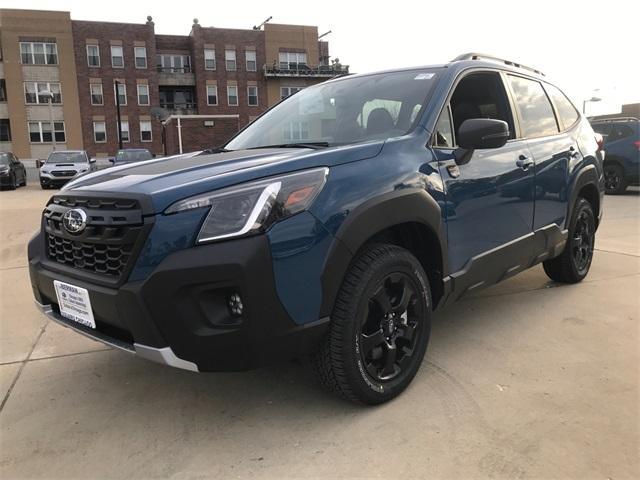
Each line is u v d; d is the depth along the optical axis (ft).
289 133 11.42
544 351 11.02
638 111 118.62
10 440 8.33
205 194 7.30
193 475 7.32
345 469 7.35
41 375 10.64
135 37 143.02
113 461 7.71
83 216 7.86
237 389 9.72
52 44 136.56
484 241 10.74
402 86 10.96
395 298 8.96
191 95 156.56
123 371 10.70
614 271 17.16
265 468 7.43
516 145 12.03
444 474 7.19
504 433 8.09
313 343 7.82
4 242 26.04
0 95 136.98
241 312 7.20
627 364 10.36
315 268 7.57
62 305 8.64
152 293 7.07
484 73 11.82
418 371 10.01
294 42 157.69
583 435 8.01
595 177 15.57
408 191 8.79
